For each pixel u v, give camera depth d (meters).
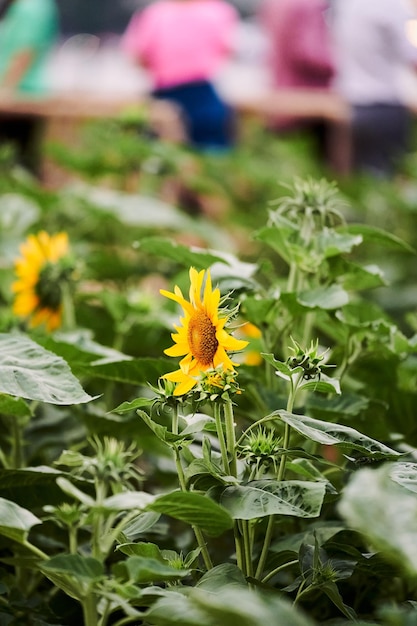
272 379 2.83
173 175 6.48
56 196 5.53
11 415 2.68
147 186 6.43
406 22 9.44
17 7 9.11
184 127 9.27
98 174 6.26
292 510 2.01
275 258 6.26
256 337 3.14
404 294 5.68
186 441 2.17
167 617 1.76
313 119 9.40
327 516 2.64
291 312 2.73
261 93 10.05
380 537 1.57
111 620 2.55
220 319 2.06
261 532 2.62
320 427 2.16
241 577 2.05
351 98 9.45
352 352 2.91
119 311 3.92
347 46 9.59
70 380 2.24
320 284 2.89
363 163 9.51
